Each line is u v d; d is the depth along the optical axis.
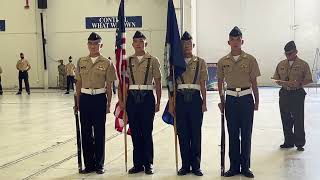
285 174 5.97
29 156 7.43
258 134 9.16
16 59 24.89
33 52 24.78
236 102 5.86
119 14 6.13
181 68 5.90
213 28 23.34
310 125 10.23
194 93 5.95
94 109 6.15
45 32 24.55
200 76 5.98
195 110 5.96
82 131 6.25
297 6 22.66
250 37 23.09
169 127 10.28
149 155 6.16
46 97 19.30
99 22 24.16
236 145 5.94
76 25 24.39
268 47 23.00
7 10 24.75
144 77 6.05
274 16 22.88
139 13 23.91
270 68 23.06
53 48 24.66
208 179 5.79
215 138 8.82
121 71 6.11
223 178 5.83
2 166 6.74
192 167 6.09
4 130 10.30
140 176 6.02
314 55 22.67
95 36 6.22
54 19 24.52
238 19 23.09
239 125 5.92
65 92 22.09
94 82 6.14
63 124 11.06
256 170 6.22
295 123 7.50
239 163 5.98
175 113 6.01
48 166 6.68
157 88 6.17
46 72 24.72
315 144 8.02
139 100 6.05
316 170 6.16
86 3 24.23
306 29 22.66
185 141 6.04
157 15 23.80
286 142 7.70
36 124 11.16
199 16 23.41
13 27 24.78
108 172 6.27
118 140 8.75
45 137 9.26
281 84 7.45
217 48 23.38
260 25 22.98
